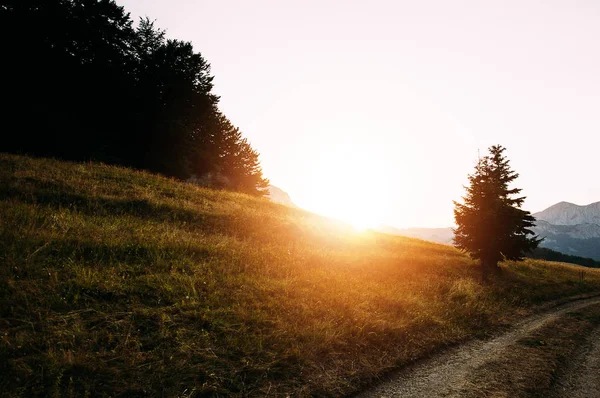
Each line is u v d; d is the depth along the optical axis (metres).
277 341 7.27
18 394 4.51
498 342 10.34
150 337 6.36
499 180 23.33
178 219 15.89
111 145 31.39
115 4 31.42
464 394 6.76
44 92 27.47
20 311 6.17
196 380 5.66
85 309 6.67
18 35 24.94
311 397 5.93
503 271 23.67
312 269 13.02
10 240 8.62
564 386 7.58
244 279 10.06
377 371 7.27
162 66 34.00
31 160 18.83
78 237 9.89
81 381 5.02
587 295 21.66
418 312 11.05
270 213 22.02
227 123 45.84
